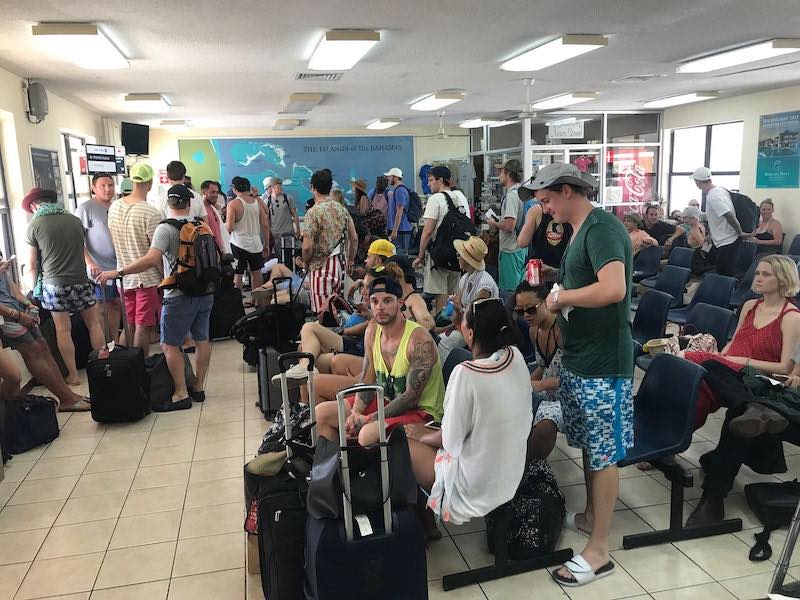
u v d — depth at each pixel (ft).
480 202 36.45
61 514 10.39
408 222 36.11
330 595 6.66
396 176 35.37
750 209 28.07
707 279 16.19
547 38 17.33
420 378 9.03
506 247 18.13
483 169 37.42
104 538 9.65
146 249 16.11
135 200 16.10
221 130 46.39
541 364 10.94
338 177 48.80
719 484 9.37
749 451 10.59
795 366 10.28
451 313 15.17
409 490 6.87
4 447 12.48
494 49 18.35
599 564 8.36
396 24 15.16
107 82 22.06
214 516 10.23
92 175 25.73
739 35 17.44
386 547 6.69
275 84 23.91
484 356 8.13
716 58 20.38
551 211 8.22
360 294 16.28
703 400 9.78
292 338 14.06
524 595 8.09
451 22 15.11
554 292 8.07
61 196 24.32
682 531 9.15
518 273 18.26
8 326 13.75
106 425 14.17
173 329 14.76
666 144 37.96
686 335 13.01
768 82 27.09
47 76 20.20
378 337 9.68
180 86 23.72
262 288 18.54
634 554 8.86
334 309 15.46
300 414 9.59
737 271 23.77
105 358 13.99
